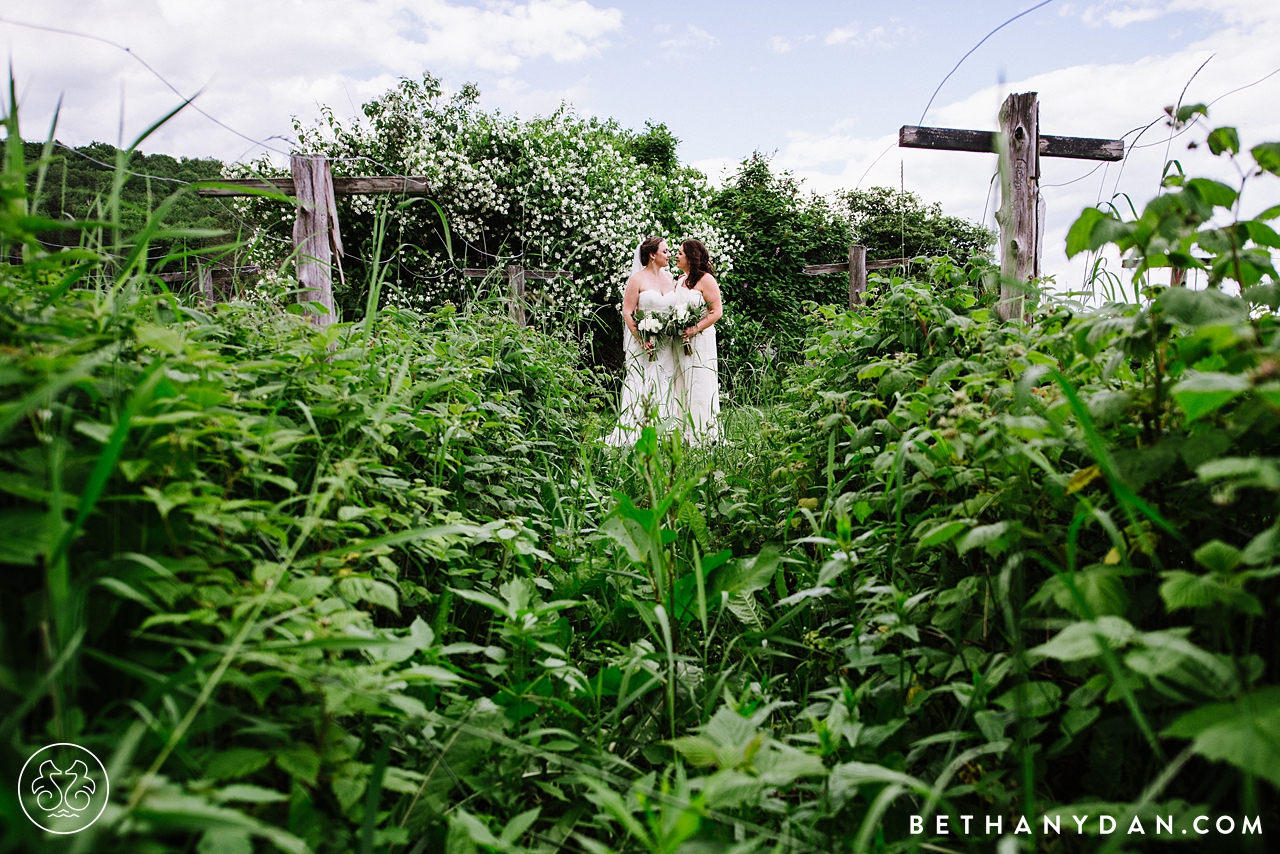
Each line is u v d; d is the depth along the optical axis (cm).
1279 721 75
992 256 237
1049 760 130
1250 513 122
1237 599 87
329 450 158
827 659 178
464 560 204
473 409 235
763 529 259
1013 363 159
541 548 245
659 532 179
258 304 230
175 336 114
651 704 168
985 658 137
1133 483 107
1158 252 121
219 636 106
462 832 109
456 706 141
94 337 109
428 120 1139
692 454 335
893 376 209
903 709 141
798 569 214
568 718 158
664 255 609
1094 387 152
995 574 146
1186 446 106
